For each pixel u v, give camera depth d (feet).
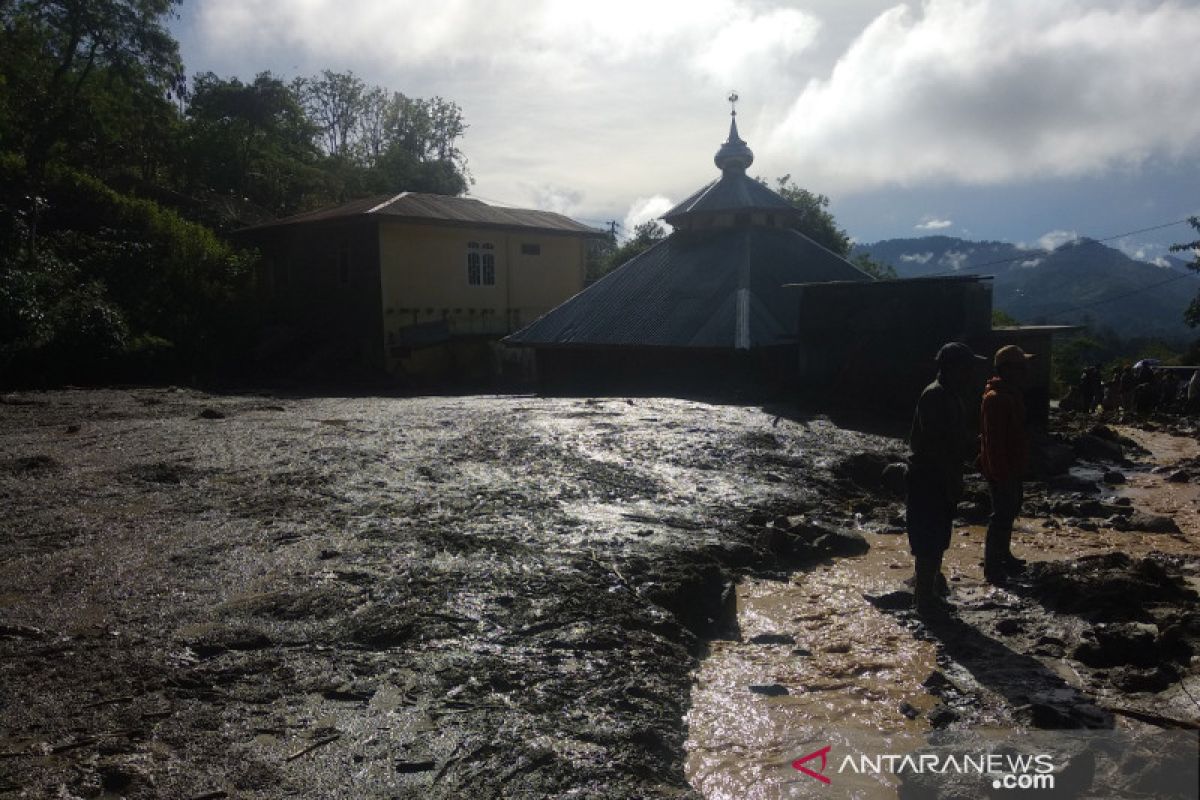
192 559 21.97
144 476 31.91
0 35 115.34
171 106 138.00
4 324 74.90
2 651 16.26
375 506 27.37
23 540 23.81
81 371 80.33
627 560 22.00
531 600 19.08
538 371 77.30
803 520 28.30
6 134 99.76
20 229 87.66
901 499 34.71
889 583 23.54
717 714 15.58
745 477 33.88
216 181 142.72
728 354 65.51
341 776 12.22
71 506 27.78
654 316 72.38
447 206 112.27
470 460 35.17
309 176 157.28
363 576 20.44
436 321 105.19
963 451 20.63
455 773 12.39
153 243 98.48
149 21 123.54
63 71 118.11
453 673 15.57
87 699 14.39
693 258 78.95
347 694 14.73
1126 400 76.95
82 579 20.49
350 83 206.80
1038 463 42.27
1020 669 17.49
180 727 13.48
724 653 18.74
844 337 51.98
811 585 23.53
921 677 17.25
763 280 72.74
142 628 17.44
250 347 101.96
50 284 82.38
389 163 176.04
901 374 49.78
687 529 26.25
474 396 73.05
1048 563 23.93
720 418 45.39
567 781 12.39
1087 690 16.40
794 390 56.44
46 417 50.80
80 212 99.81
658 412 47.32
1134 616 20.18
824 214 149.79
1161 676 16.55
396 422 46.19
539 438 39.40
